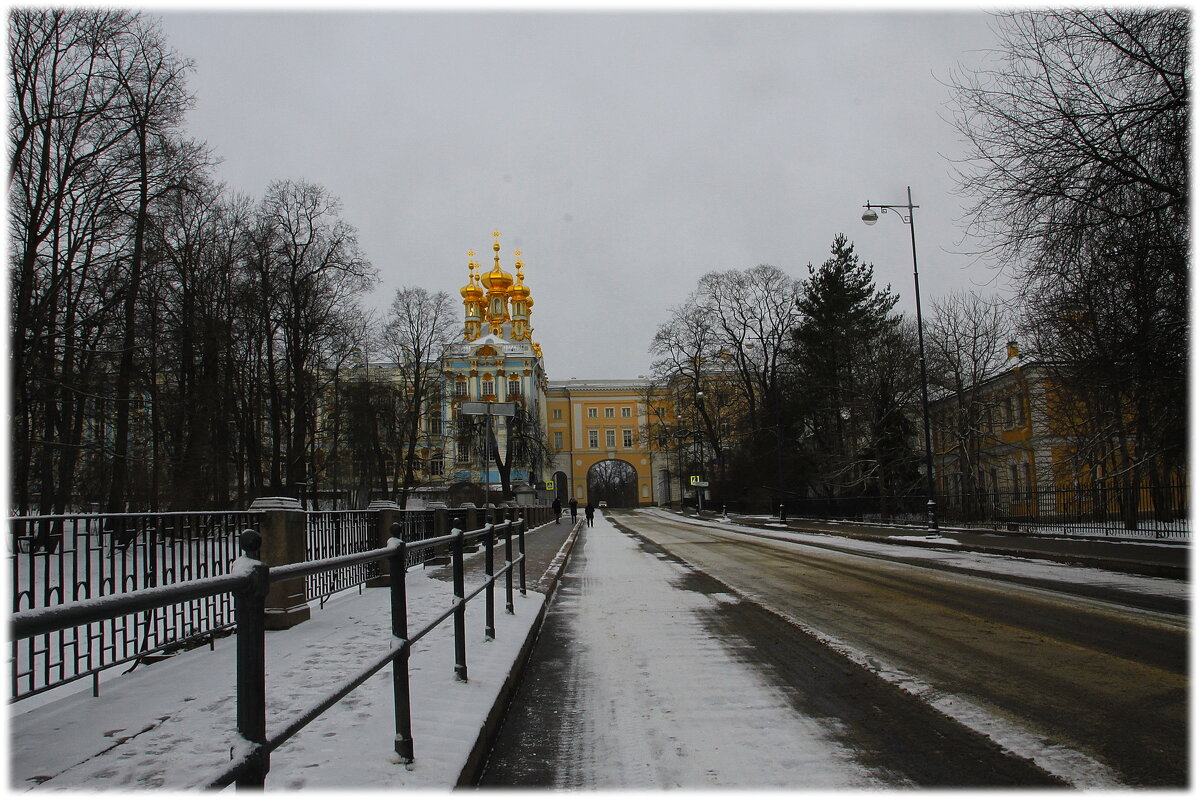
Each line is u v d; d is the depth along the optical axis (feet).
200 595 7.20
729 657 25.21
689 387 198.49
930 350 137.59
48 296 73.61
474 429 201.05
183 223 98.73
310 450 129.29
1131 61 44.50
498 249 338.13
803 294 169.48
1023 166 47.93
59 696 19.57
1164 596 37.55
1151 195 45.09
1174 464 63.46
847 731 16.96
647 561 67.21
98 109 77.71
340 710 16.63
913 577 48.70
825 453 153.07
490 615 26.03
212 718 15.83
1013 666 22.65
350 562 11.45
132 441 95.71
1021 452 143.43
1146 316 47.19
